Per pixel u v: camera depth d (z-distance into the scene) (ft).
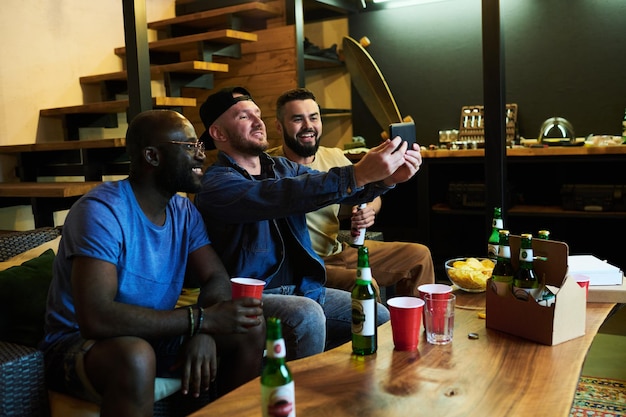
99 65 16.02
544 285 5.85
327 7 16.53
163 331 5.65
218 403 4.46
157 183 6.24
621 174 14.89
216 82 16.12
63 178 14.75
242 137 7.95
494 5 10.41
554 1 15.02
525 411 4.21
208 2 17.22
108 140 12.13
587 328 5.96
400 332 5.44
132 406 5.29
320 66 17.54
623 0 14.33
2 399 5.48
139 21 10.66
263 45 15.19
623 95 14.58
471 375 4.86
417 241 16.70
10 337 6.41
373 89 16.49
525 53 15.48
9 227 14.03
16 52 14.14
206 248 6.84
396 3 16.70
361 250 5.43
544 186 15.69
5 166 13.97
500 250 5.98
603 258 15.42
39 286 6.83
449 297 5.69
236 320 5.87
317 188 6.82
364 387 4.68
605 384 8.95
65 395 5.92
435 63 16.48
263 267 7.56
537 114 15.52
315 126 9.37
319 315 6.96
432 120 16.71
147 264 6.13
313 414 4.25
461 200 15.16
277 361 3.82
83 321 5.50
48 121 14.87
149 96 10.93
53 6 14.85
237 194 7.18
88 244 5.59
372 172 6.74
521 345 5.52
